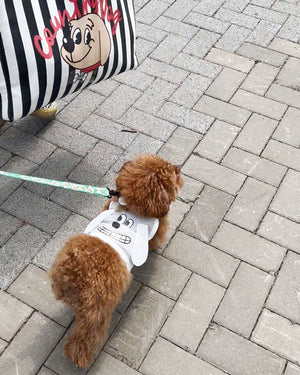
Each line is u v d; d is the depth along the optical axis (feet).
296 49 4.96
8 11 2.74
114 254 2.62
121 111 4.41
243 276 3.37
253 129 4.27
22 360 2.99
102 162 4.03
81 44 3.08
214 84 4.63
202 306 3.23
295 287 3.32
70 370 2.96
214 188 3.86
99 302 2.56
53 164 4.00
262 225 3.63
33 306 3.21
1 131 4.21
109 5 3.16
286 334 3.11
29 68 2.94
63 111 4.39
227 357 3.02
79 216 3.67
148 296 3.27
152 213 2.69
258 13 5.34
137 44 5.00
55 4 2.89
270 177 3.93
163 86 4.62
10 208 3.70
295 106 4.45
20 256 3.44
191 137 4.21
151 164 2.72
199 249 3.51
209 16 5.31
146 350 3.04
